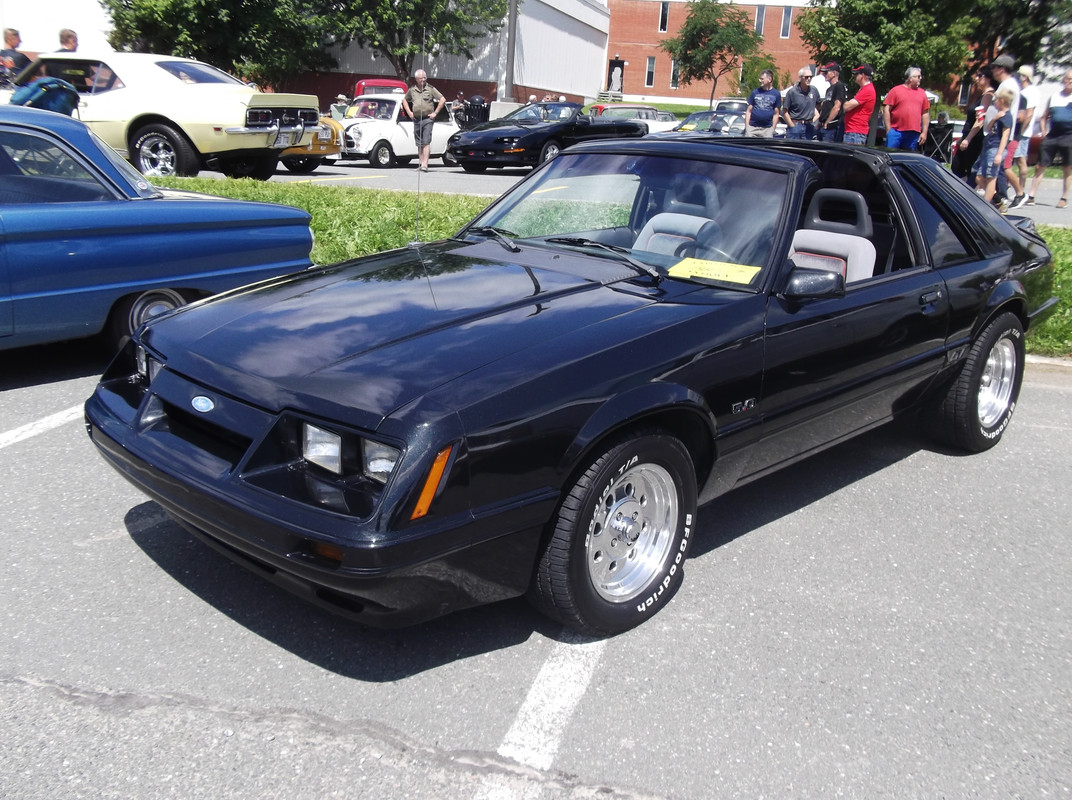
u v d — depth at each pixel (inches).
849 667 119.5
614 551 122.2
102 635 116.3
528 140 690.2
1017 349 199.8
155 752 96.4
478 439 100.9
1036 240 212.8
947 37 1191.6
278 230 231.3
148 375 125.6
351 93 1411.2
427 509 98.1
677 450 122.1
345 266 149.0
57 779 91.7
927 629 130.0
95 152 202.7
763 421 135.9
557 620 119.0
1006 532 163.0
